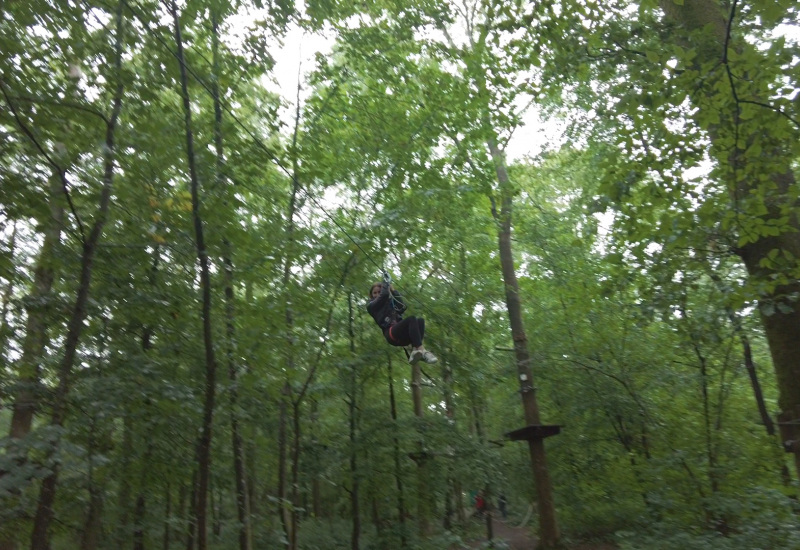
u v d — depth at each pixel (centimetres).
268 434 1241
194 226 697
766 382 1636
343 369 1323
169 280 844
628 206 712
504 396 1938
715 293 835
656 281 806
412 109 1319
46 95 631
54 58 670
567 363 1583
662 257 780
